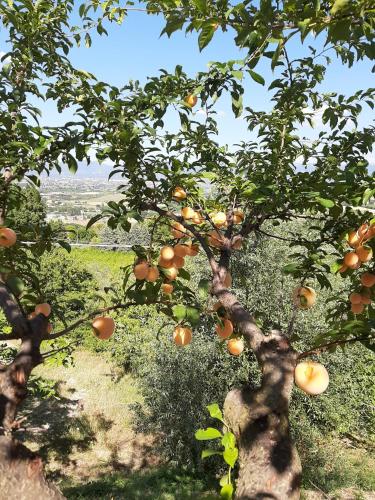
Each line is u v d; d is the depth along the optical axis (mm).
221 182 3043
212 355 8094
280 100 3352
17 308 2340
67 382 12109
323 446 8141
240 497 1496
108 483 7395
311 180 2887
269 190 2613
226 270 2566
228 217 3045
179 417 7902
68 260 15406
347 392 8453
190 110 2846
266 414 1652
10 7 3119
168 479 7668
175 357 8156
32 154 2584
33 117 3191
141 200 2766
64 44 3646
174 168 2656
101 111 2562
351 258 2303
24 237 3049
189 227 2672
